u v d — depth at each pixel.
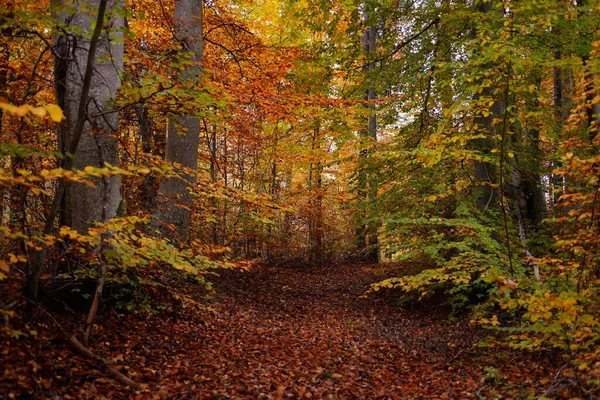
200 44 9.71
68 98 5.93
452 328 9.25
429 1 11.35
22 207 5.01
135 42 9.71
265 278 13.96
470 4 10.80
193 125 9.70
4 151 3.64
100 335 5.50
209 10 12.45
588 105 4.87
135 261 4.62
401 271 12.62
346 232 19.97
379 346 7.67
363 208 11.41
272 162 17.45
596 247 5.01
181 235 9.18
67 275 5.62
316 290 13.53
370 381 5.85
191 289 9.19
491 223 8.92
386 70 11.36
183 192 9.40
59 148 6.11
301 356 6.64
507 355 6.43
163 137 12.87
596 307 4.77
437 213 10.89
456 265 7.43
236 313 8.84
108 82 6.11
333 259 19.47
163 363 5.33
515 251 8.07
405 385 5.90
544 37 7.88
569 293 4.58
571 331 4.81
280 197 17.98
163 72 8.45
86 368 4.56
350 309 11.45
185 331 6.59
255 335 7.43
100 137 6.03
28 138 6.23
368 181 11.73
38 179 3.14
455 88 9.54
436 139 7.70
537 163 10.47
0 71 6.05
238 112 10.16
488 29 7.27
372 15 11.27
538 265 5.78
